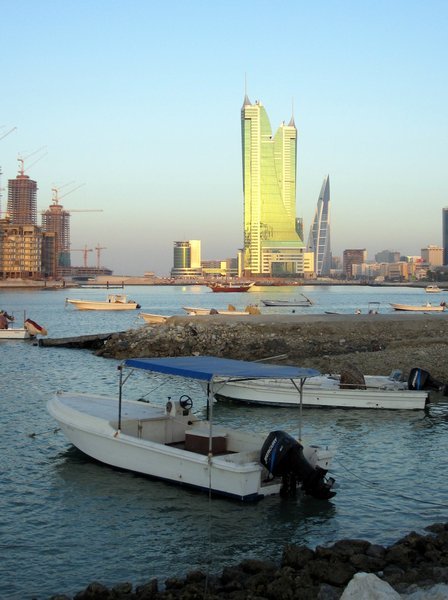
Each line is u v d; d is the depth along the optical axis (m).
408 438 26.75
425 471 22.34
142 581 14.47
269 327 57.38
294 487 19.55
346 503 19.20
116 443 21.41
